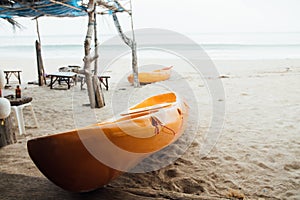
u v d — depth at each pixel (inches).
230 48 889.5
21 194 94.7
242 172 113.7
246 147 139.2
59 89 313.4
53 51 960.3
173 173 114.4
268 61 548.1
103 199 91.7
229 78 356.2
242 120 185.2
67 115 205.8
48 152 81.2
